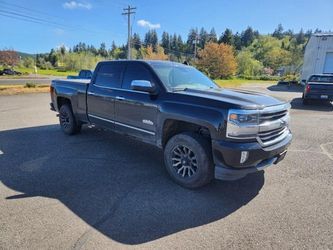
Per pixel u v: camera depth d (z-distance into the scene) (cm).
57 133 657
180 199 336
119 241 253
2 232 261
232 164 315
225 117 313
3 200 323
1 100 1325
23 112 975
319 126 787
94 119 538
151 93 398
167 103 376
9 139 596
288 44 12088
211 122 322
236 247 247
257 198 343
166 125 384
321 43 2453
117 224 280
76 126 620
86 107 552
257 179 402
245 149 310
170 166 384
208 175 348
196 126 375
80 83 570
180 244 250
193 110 343
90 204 319
